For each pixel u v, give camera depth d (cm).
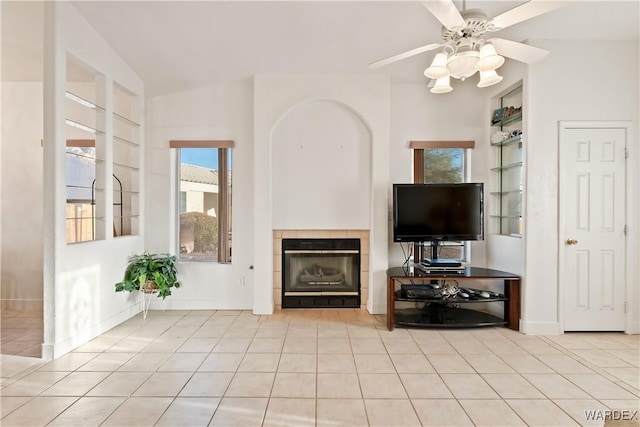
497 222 452
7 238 465
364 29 364
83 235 466
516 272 395
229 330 382
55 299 310
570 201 375
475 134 459
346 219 452
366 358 312
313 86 438
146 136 462
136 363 300
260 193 439
